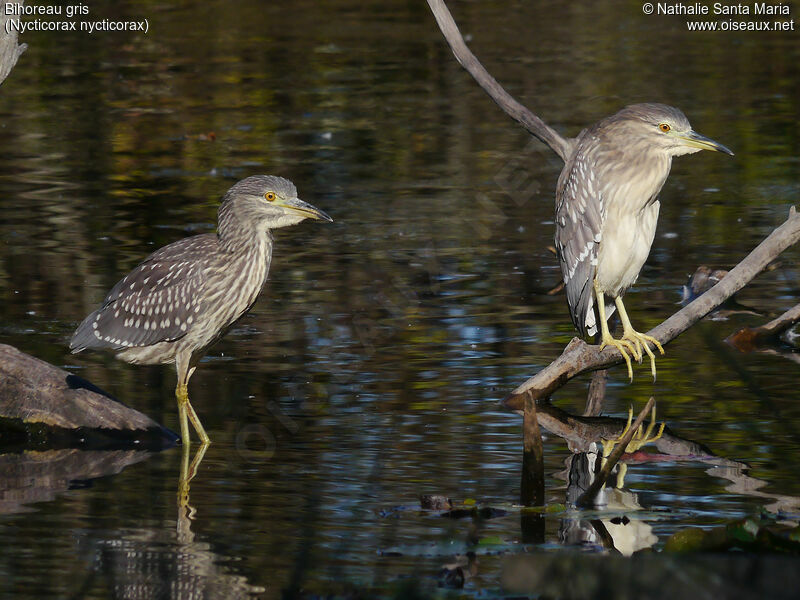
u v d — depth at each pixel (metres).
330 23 37.00
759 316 13.70
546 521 8.12
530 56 31.77
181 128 25.00
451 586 6.91
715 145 11.70
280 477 9.14
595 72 29.64
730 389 11.27
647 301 14.16
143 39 34.44
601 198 11.96
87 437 10.50
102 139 24.02
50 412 10.54
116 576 7.22
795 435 10.00
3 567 7.37
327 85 28.86
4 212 18.50
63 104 27.19
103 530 8.06
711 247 16.47
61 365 12.16
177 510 8.46
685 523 7.98
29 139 23.92
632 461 9.43
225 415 10.80
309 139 23.97
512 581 6.73
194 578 7.14
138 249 16.48
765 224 17.56
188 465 9.57
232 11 38.97
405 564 7.32
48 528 8.11
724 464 9.31
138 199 19.48
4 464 9.77
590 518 8.09
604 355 11.48
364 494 8.73
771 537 6.89
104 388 11.55
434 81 29.19
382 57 32.03
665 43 33.56
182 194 19.86
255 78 29.75
